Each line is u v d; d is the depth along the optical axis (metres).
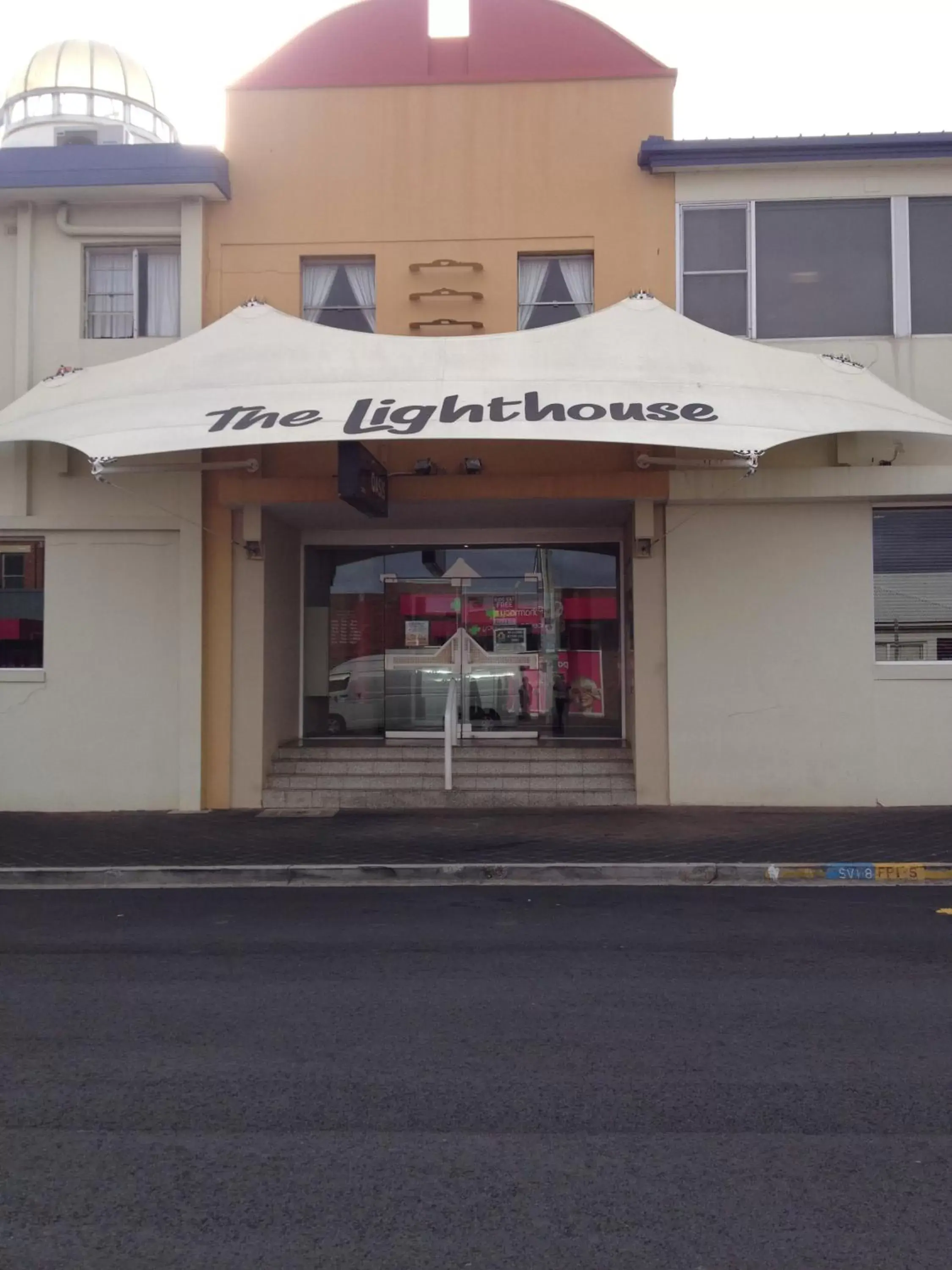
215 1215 4.17
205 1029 6.20
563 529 15.56
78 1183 4.43
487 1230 4.05
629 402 11.09
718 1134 4.83
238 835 11.91
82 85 25.69
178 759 13.61
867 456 13.12
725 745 13.42
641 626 13.55
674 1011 6.47
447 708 13.75
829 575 13.41
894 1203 4.23
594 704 15.78
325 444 13.61
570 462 13.36
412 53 13.94
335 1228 4.07
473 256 13.74
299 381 11.69
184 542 13.61
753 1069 5.57
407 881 10.27
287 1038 6.04
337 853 10.92
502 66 13.91
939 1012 6.43
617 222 13.64
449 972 7.28
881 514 13.54
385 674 15.94
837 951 7.75
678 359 11.94
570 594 15.87
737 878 10.16
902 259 13.37
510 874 10.28
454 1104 5.16
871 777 13.32
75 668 13.73
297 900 9.52
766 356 12.20
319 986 6.98
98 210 13.92
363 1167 4.54
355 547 15.90
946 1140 4.77
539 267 13.89
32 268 13.91
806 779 13.36
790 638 13.41
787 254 13.52
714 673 13.45
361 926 8.56
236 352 12.25
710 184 13.55
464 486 13.12
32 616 13.91
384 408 10.97
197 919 8.84
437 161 13.82
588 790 13.66
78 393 12.42
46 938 8.24
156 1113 5.07
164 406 11.52
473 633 15.93
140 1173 4.50
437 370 11.73
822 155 13.30
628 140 13.70
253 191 13.91
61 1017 6.41
